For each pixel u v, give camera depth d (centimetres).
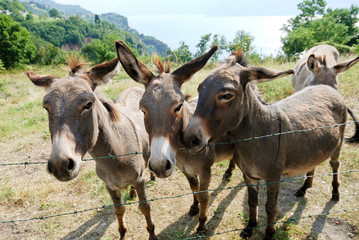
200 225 380
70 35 13750
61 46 13525
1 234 400
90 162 586
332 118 357
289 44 2111
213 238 370
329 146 350
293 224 380
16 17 13450
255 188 347
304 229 371
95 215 431
